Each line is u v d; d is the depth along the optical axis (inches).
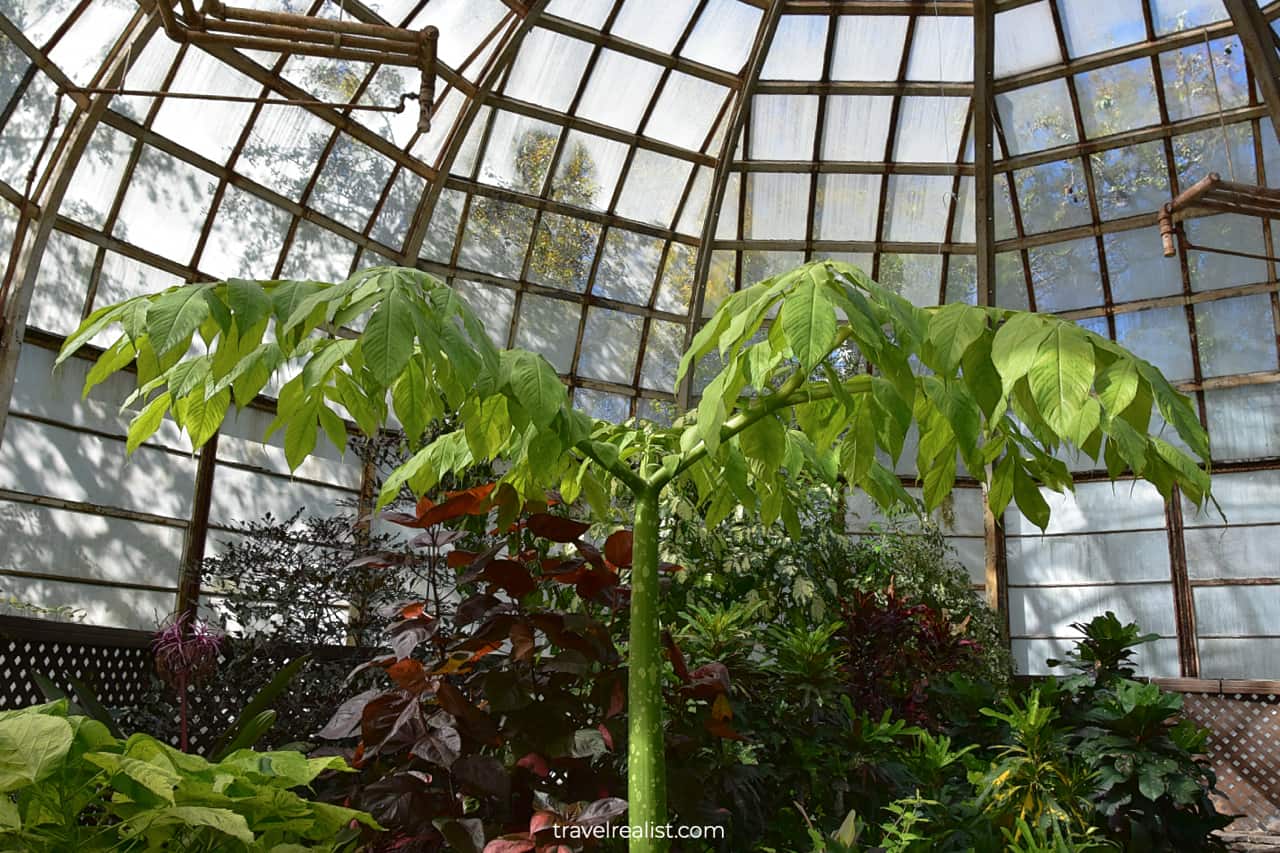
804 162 296.8
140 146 225.5
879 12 271.3
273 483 254.1
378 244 275.1
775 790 135.9
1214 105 274.1
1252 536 288.8
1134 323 301.6
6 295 205.9
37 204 208.2
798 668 146.1
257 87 236.1
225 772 57.7
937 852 125.6
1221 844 166.9
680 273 310.5
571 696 87.6
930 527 259.0
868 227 307.1
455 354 58.1
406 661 83.8
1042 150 292.5
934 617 192.4
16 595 206.4
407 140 267.1
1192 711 275.1
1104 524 307.0
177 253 241.4
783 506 85.7
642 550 69.2
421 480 85.8
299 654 161.2
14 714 53.1
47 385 215.6
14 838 52.2
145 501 230.1
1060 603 307.9
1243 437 291.6
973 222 303.6
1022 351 57.4
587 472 88.7
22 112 201.2
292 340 64.3
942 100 287.9
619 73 277.6
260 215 253.0
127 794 54.6
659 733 65.2
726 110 290.7
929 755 148.6
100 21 201.5
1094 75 279.1
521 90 275.3
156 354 56.0
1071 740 168.6
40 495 211.6
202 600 235.0
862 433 79.2
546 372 62.9
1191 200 241.3
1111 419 56.3
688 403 311.0
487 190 285.0
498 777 79.5
